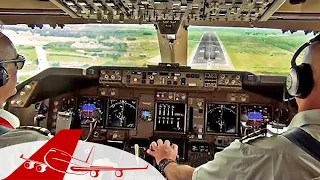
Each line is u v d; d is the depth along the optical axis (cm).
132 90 126
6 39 45
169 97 125
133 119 125
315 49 38
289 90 42
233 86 119
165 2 63
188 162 116
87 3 66
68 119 106
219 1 61
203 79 119
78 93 127
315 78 38
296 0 77
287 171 36
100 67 122
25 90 121
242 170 38
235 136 123
